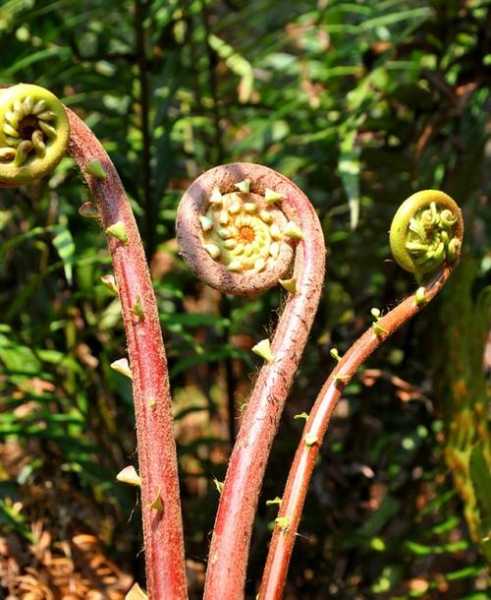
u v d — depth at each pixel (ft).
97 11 2.15
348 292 2.25
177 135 2.33
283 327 1.01
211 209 1.01
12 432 1.73
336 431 2.24
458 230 1.04
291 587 1.97
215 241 1.01
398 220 1.01
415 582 1.91
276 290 2.18
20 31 2.19
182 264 2.30
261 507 1.98
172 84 1.99
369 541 1.86
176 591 0.94
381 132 2.05
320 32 2.37
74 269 2.01
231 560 0.94
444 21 2.00
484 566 1.81
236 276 1.00
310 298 1.01
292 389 2.08
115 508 1.92
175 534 0.95
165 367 0.96
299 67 2.35
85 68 1.98
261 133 2.29
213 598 0.93
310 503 1.95
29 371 1.81
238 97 2.31
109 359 2.03
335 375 1.03
